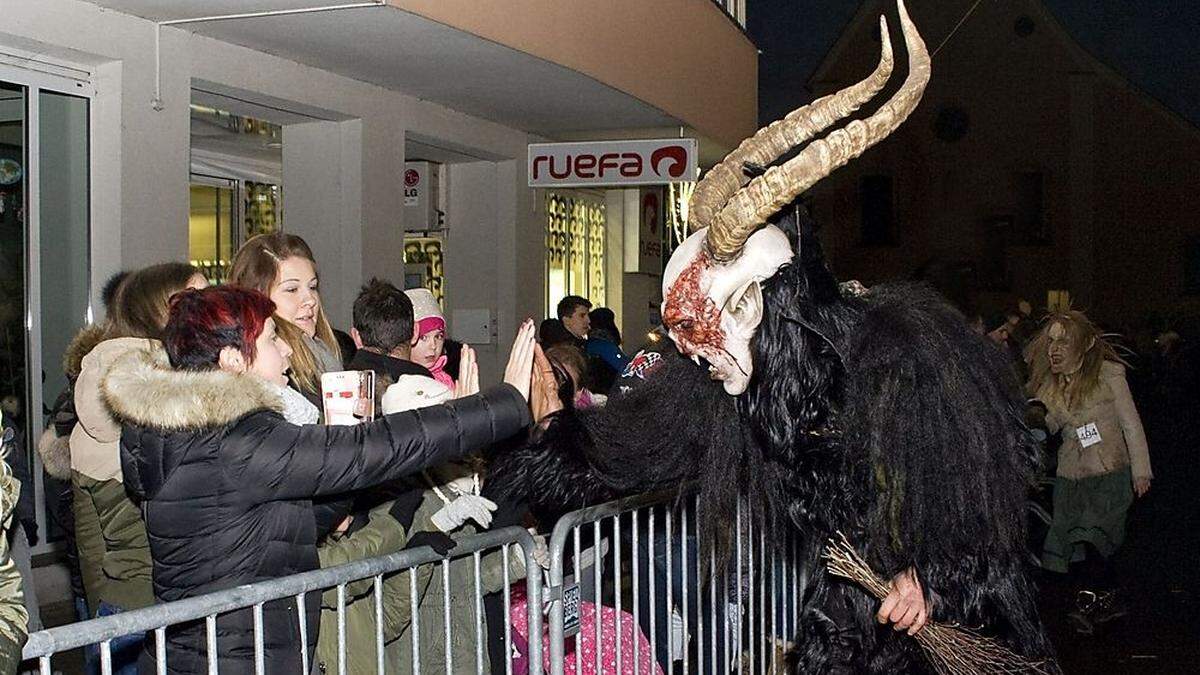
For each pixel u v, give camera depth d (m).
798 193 3.06
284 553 2.97
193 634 2.90
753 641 4.54
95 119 6.55
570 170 9.35
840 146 2.99
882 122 3.01
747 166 3.30
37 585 6.22
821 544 3.48
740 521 3.87
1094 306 40.47
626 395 3.82
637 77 9.74
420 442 3.08
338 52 7.72
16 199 6.34
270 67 7.74
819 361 3.27
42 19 6.03
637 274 16.56
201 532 2.88
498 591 3.98
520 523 4.07
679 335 3.32
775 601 4.66
